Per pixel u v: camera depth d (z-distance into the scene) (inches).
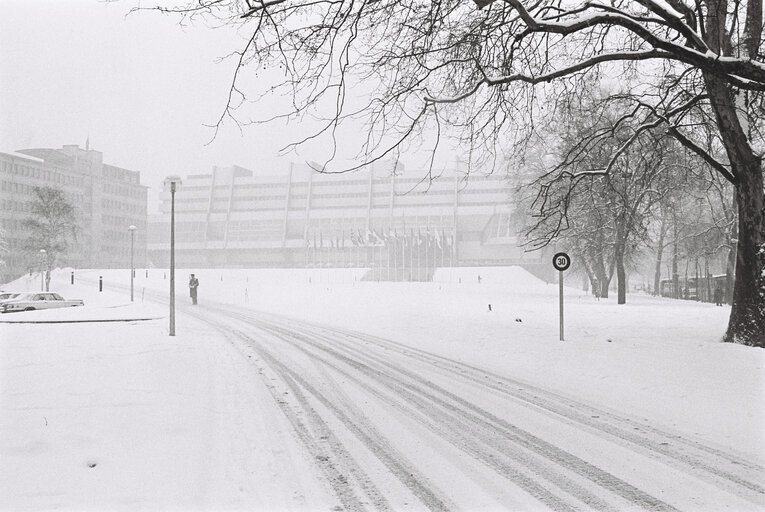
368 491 206.5
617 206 1157.7
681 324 840.3
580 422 312.0
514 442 272.5
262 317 1154.0
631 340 629.9
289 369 489.4
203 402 342.6
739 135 544.4
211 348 609.0
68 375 408.2
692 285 2364.7
